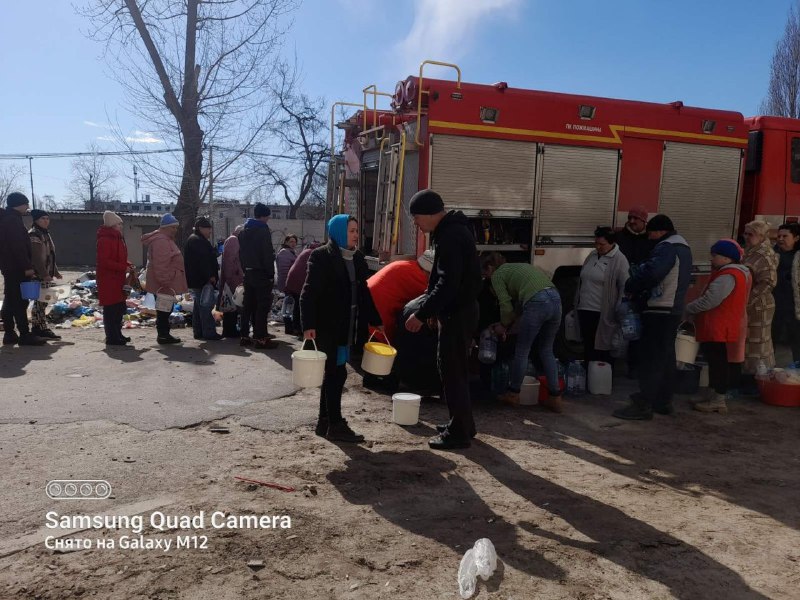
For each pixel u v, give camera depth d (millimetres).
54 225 34094
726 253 6227
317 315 4926
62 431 5016
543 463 4832
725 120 8508
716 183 8547
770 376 6754
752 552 3523
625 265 6898
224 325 9508
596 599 2992
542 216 7434
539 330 6180
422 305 4797
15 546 3246
